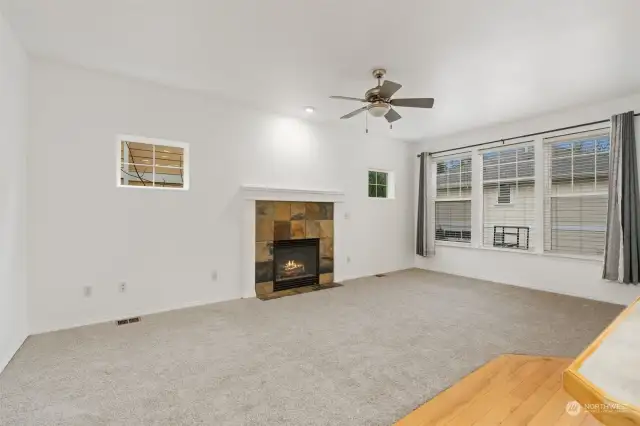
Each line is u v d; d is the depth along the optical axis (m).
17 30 2.64
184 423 1.81
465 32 2.63
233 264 4.33
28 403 1.98
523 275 5.04
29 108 3.09
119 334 3.08
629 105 3.99
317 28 2.60
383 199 6.13
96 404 1.98
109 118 3.49
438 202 6.38
